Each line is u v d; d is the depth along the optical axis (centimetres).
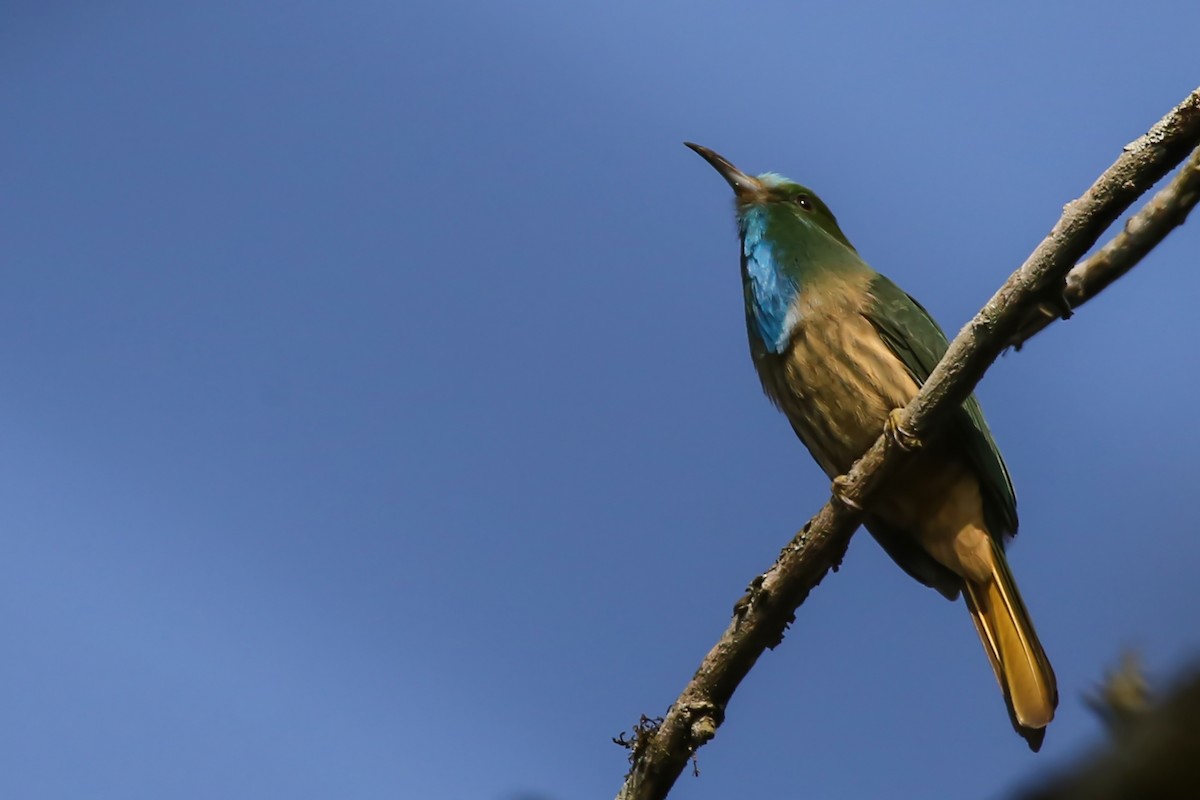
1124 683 358
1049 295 863
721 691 964
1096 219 820
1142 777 319
